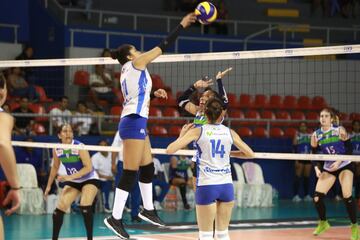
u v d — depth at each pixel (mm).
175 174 18406
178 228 14414
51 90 21922
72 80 21922
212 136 8523
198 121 10594
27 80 21766
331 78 24531
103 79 20969
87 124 19016
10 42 23359
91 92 20641
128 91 8016
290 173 21922
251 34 26766
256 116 22094
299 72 23547
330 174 13156
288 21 27938
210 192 8484
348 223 15875
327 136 12859
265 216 17219
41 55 23875
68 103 20453
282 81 23953
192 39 24594
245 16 27859
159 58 9844
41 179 17219
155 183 18203
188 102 11297
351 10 29250
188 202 18828
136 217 15477
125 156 8102
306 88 24250
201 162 8562
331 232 14023
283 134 22109
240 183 19781
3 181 16875
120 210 8352
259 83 23531
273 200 21594
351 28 26641
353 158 10930
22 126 18703
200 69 22453
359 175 20547
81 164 10820
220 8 26109
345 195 12758
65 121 18578
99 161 17078
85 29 23406
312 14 29203
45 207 16984
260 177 20375
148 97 8102
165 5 27328
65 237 12789
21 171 16812
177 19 25797
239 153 8938
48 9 23781
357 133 20609
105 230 13961
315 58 24766
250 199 19781
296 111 23188
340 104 24531
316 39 26797
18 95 19797
